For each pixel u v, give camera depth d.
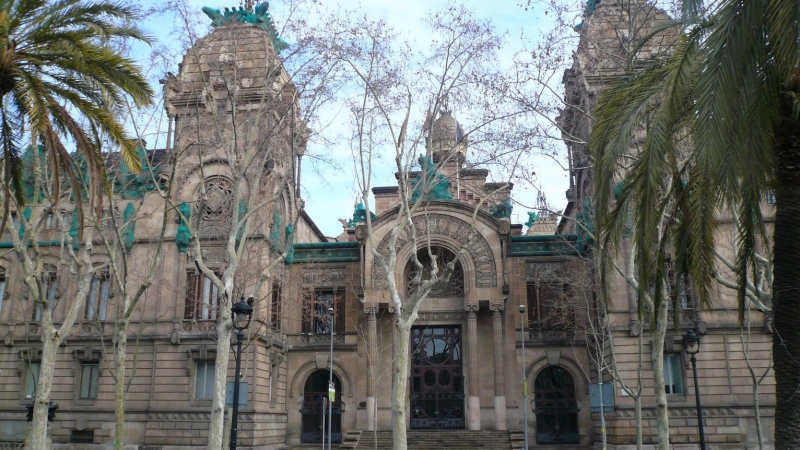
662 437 26.91
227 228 46.31
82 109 22.66
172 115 46.41
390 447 49.22
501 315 52.69
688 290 46.69
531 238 55.09
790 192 15.33
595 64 36.81
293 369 54.81
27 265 29.53
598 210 17.72
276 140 40.44
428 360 54.66
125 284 32.44
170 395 48.72
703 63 14.05
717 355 45.44
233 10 51.22
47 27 21.69
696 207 18.28
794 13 12.25
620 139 16.92
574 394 52.62
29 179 43.72
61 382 50.50
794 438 14.23
